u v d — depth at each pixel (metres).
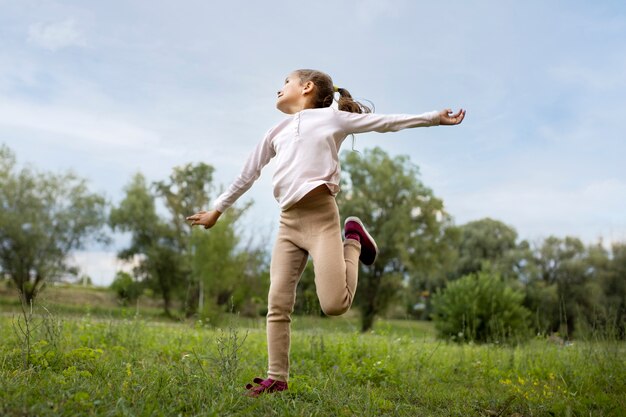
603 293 28.78
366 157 34.75
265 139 3.18
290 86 3.22
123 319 6.13
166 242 36.62
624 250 30.45
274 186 2.96
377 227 34.06
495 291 10.62
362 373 3.96
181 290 34.81
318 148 2.88
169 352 4.54
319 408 2.56
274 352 2.90
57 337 3.88
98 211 32.78
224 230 20.59
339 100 3.20
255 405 2.41
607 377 4.20
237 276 21.16
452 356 5.80
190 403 2.37
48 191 31.08
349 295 2.87
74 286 33.19
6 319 5.99
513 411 3.10
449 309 10.88
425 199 34.44
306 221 2.85
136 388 2.49
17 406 2.00
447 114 2.77
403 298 34.69
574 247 37.19
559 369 4.69
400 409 2.77
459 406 3.07
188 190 37.84
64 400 2.16
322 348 4.78
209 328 7.87
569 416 2.91
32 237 29.55
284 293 2.92
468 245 46.34
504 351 5.84
